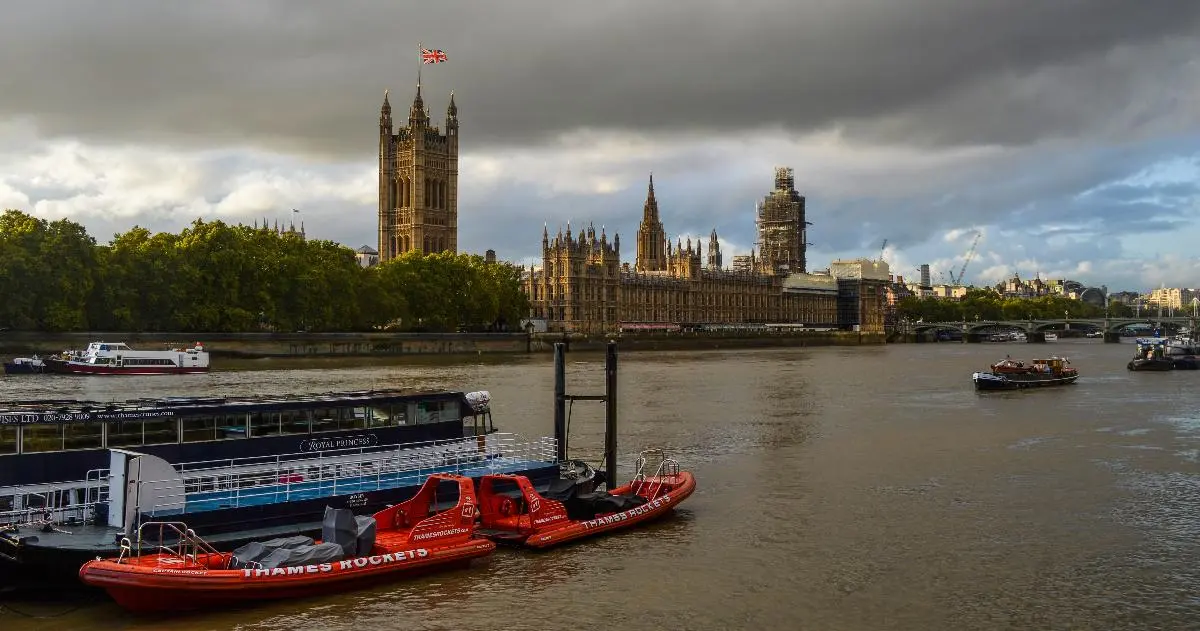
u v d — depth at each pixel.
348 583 45.81
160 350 166.88
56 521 47.69
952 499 66.50
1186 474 75.69
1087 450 87.38
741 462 79.94
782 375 182.25
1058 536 57.16
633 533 56.72
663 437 92.88
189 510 49.22
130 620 42.00
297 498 52.38
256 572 43.22
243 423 55.66
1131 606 45.69
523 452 69.62
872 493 68.19
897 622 43.50
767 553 53.16
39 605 43.69
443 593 46.06
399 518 52.00
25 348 170.25
